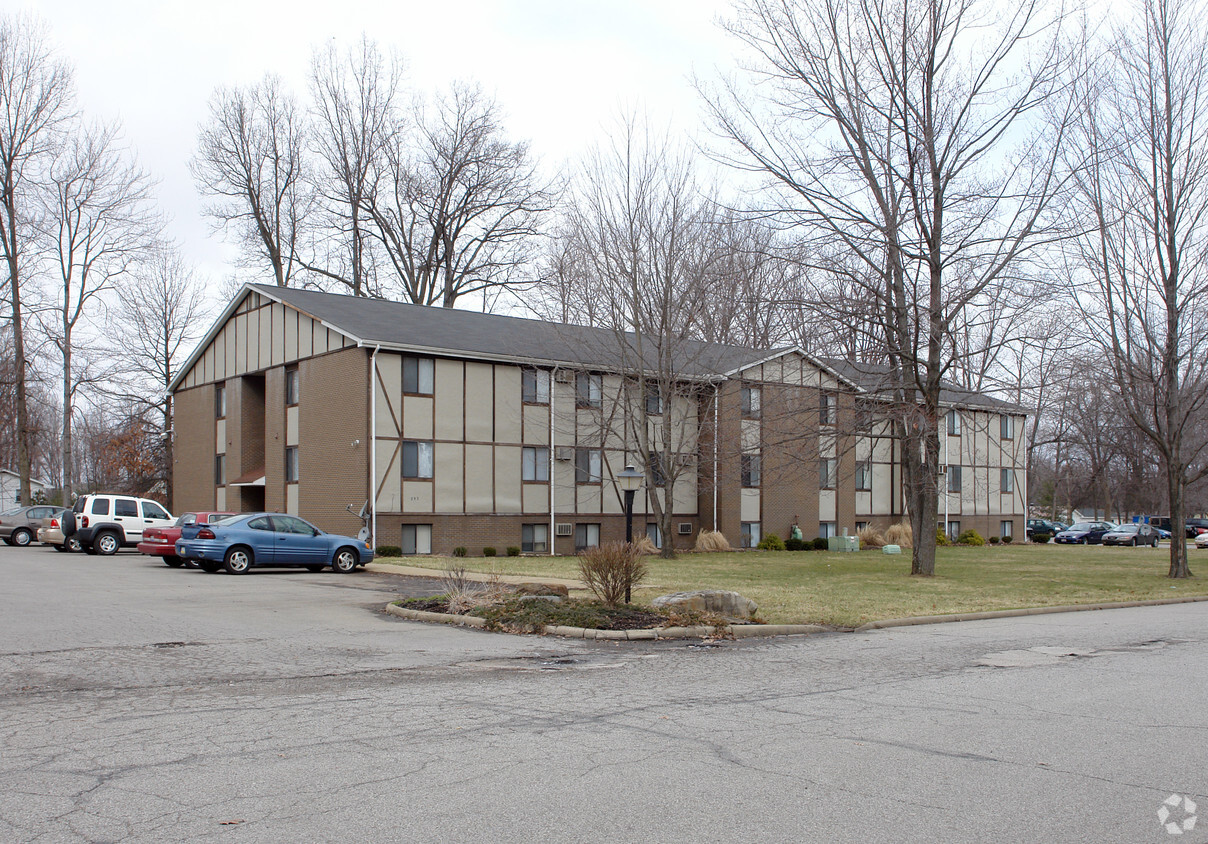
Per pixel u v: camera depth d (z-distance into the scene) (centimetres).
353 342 3225
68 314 4656
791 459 2889
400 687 983
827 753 724
